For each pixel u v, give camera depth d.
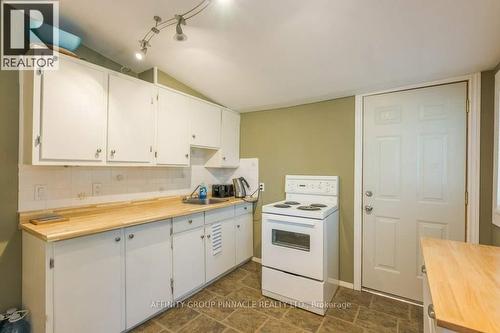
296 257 2.14
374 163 2.38
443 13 1.40
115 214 1.97
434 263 1.14
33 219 1.66
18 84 1.66
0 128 1.60
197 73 2.43
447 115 2.06
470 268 1.08
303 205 2.47
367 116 2.42
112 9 1.64
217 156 3.03
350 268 2.50
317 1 1.43
